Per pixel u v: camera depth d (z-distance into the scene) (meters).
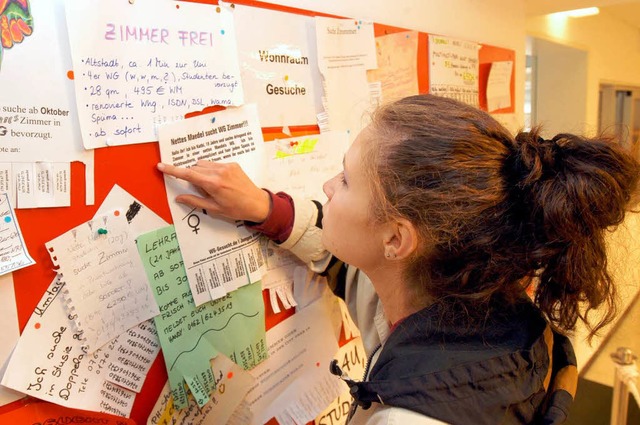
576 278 0.54
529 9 2.01
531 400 0.54
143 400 0.72
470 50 1.34
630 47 3.49
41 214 0.60
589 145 0.53
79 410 0.65
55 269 0.61
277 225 0.82
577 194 0.49
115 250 0.67
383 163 0.56
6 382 0.58
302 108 0.91
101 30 0.62
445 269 0.56
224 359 0.82
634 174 0.54
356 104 1.01
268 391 0.91
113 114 0.65
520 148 0.54
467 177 0.51
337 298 1.05
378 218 0.58
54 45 0.59
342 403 1.09
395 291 0.63
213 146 0.76
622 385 1.65
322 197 0.96
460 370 0.49
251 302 0.85
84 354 0.65
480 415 0.49
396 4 1.10
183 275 0.75
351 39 0.98
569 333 0.63
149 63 0.68
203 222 0.77
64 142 0.61
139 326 0.71
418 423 0.48
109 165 0.66
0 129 0.55
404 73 1.13
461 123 0.54
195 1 0.72
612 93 3.36
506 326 0.56
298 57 0.89
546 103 2.91
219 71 0.76
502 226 0.52
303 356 0.97
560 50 2.76
